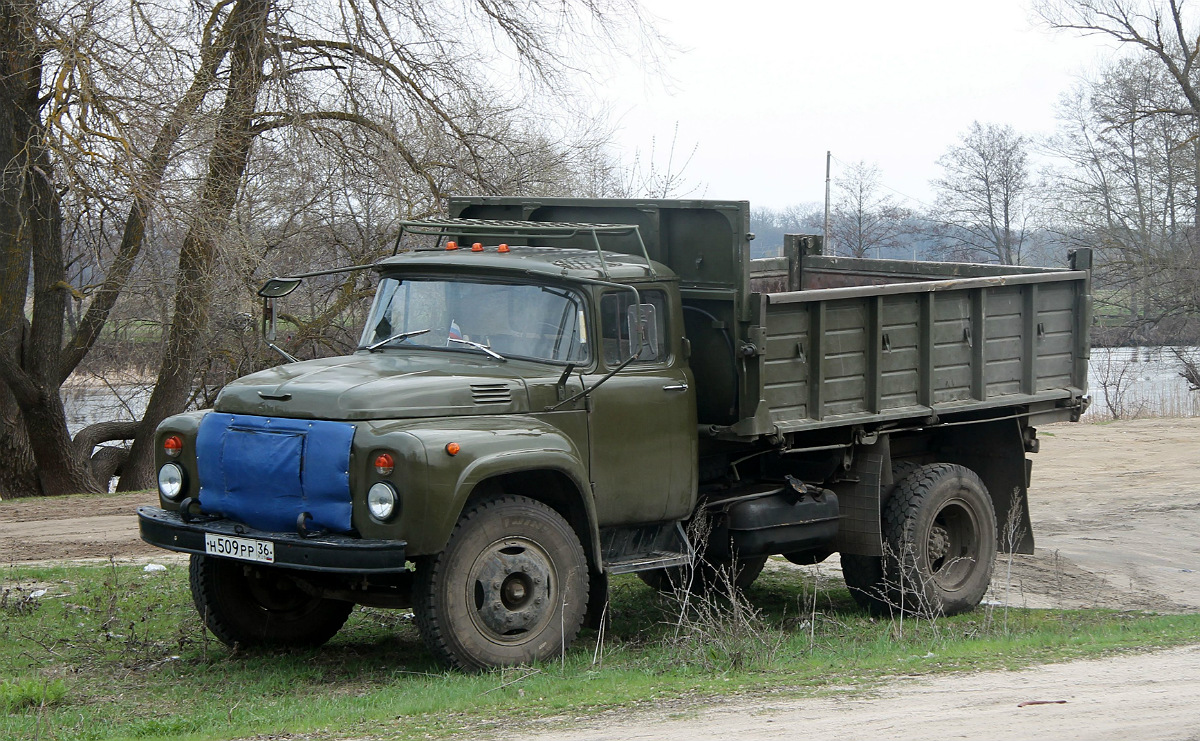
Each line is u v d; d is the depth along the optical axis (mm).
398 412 6832
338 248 23500
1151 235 40750
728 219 8148
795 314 8352
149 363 26594
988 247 55656
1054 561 11914
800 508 8805
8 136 19891
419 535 6570
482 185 21703
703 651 7352
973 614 9641
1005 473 10227
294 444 6812
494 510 7004
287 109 19938
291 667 7543
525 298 7766
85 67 16906
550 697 6309
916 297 9070
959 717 5734
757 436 8172
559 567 7219
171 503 7461
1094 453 20281
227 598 7801
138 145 17141
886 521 9297
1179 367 41344
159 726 5949
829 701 6117
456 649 6852
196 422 7445
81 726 6047
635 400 7812
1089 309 10297
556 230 8492
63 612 8953
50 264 21516
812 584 11008
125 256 19781
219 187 19156
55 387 22047
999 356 9727
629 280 7875
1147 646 7609
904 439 10078
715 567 9016
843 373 8680
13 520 15086
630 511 7828
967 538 9719
